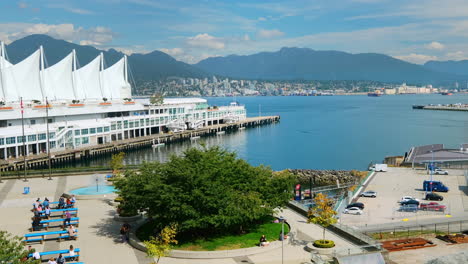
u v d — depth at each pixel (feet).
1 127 565.12
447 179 370.12
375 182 364.38
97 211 241.96
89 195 269.64
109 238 195.93
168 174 191.93
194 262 166.81
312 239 194.49
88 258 171.32
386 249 185.88
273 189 212.84
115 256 173.37
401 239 203.10
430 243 197.16
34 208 230.07
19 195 282.77
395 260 174.60
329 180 452.35
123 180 209.77
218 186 185.37
